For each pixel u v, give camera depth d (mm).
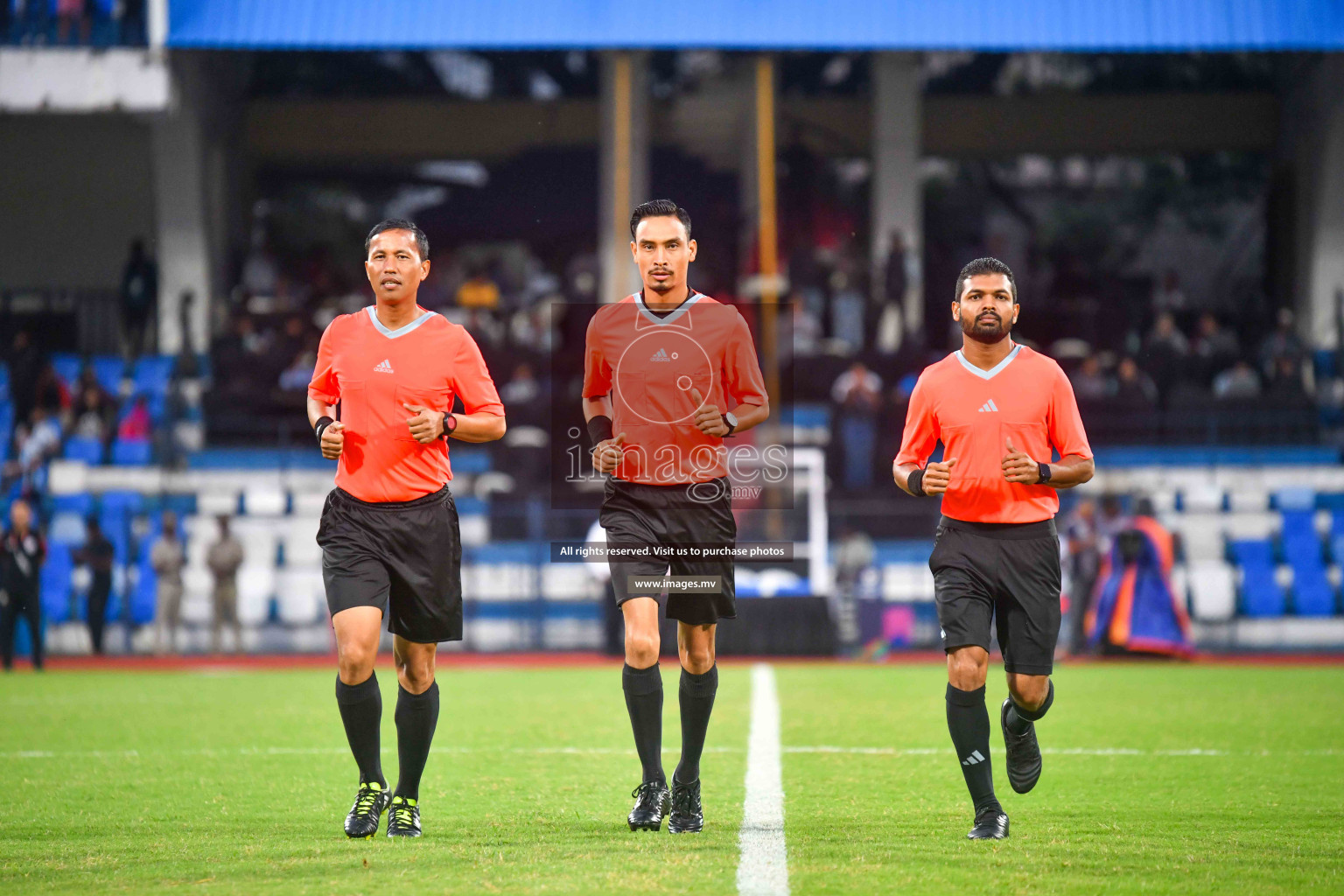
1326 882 11531
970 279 13828
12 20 51688
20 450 51156
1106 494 42156
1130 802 15852
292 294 63719
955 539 13930
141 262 55500
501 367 55000
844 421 50062
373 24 50031
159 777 18016
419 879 11500
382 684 28406
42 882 11625
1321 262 57531
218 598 43844
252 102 63281
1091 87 69875
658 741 14086
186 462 52688
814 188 59938
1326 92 57125
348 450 13758
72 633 45625
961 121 63688
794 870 11828
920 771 18266
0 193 60188
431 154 64438
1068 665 38750
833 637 40844
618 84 54594
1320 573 47094
